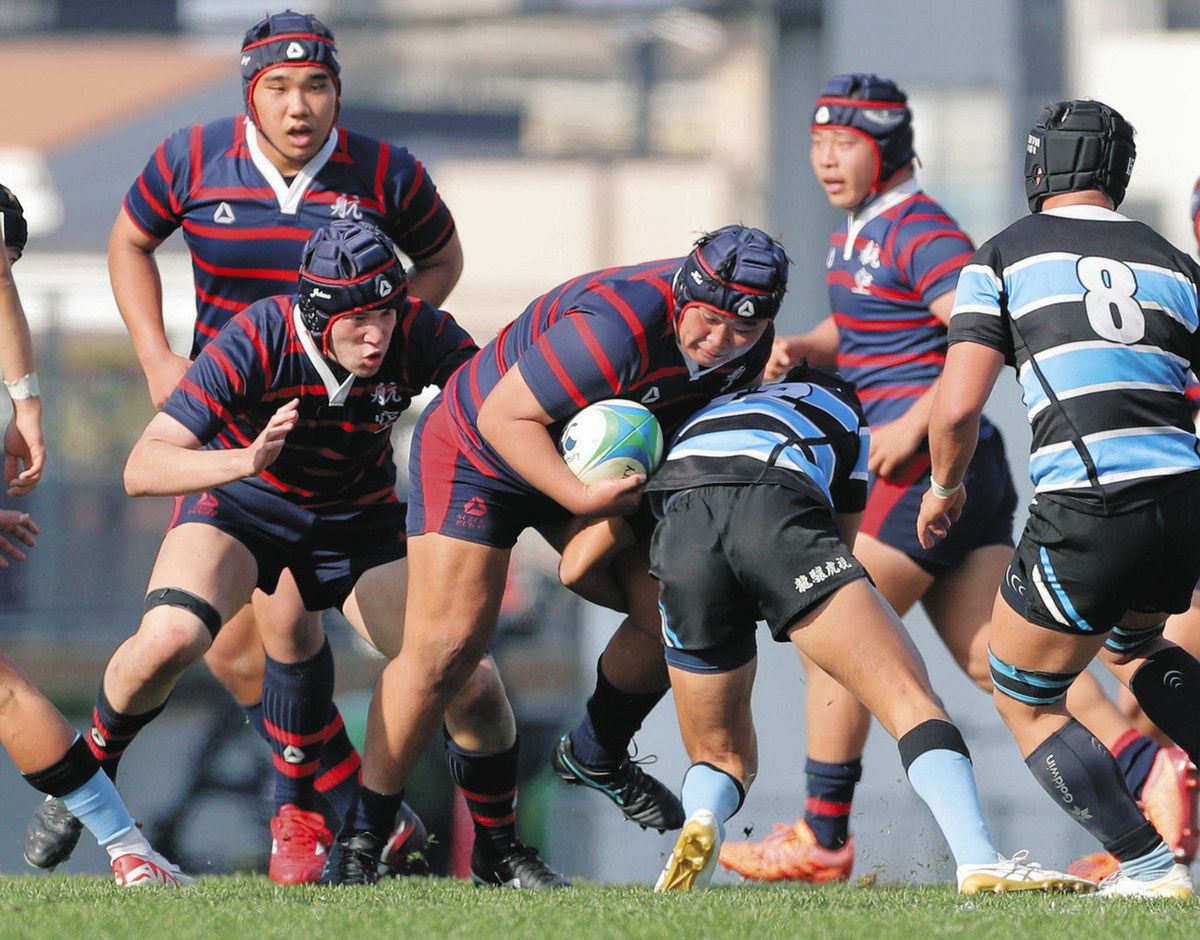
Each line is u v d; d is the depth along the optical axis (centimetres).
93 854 3106
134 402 4447
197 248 1870
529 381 1538
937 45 4256
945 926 1243
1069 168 1542
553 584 4412
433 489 1638
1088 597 1469
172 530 1769
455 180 9731
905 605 1967
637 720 1822
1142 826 1517
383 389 1695
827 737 2002
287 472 1739
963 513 1934
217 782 3594
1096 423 1455
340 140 1872
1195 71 4497
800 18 4988
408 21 6650
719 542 1480
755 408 1540
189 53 9344
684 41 6600
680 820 1903
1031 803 2877
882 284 1975
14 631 4256
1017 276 1502
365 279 1585
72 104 8762
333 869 1722
